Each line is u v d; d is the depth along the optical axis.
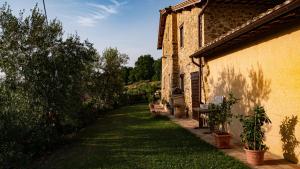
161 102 22.38
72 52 9.82
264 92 6.91
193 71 13.01
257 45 7.19
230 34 7.00
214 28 11.40
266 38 6.75
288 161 5.96
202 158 6.40
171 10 16.55
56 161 7.02
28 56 8.92
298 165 5.66
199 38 11.75
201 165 5.87
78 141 9.52
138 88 35.50
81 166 6.32
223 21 11.47
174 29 16.64
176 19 16.62
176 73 16.52
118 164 6.26
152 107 18.58
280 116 6.29
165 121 13.18
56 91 8.99
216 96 9.84
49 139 8.42
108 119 15.79
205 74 11.26
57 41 9.69
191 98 13.46
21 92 8.55
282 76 6.18
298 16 5.30
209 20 11.41
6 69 8.70
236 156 6.52
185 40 14.52
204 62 11.24
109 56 22.50
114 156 7.01
